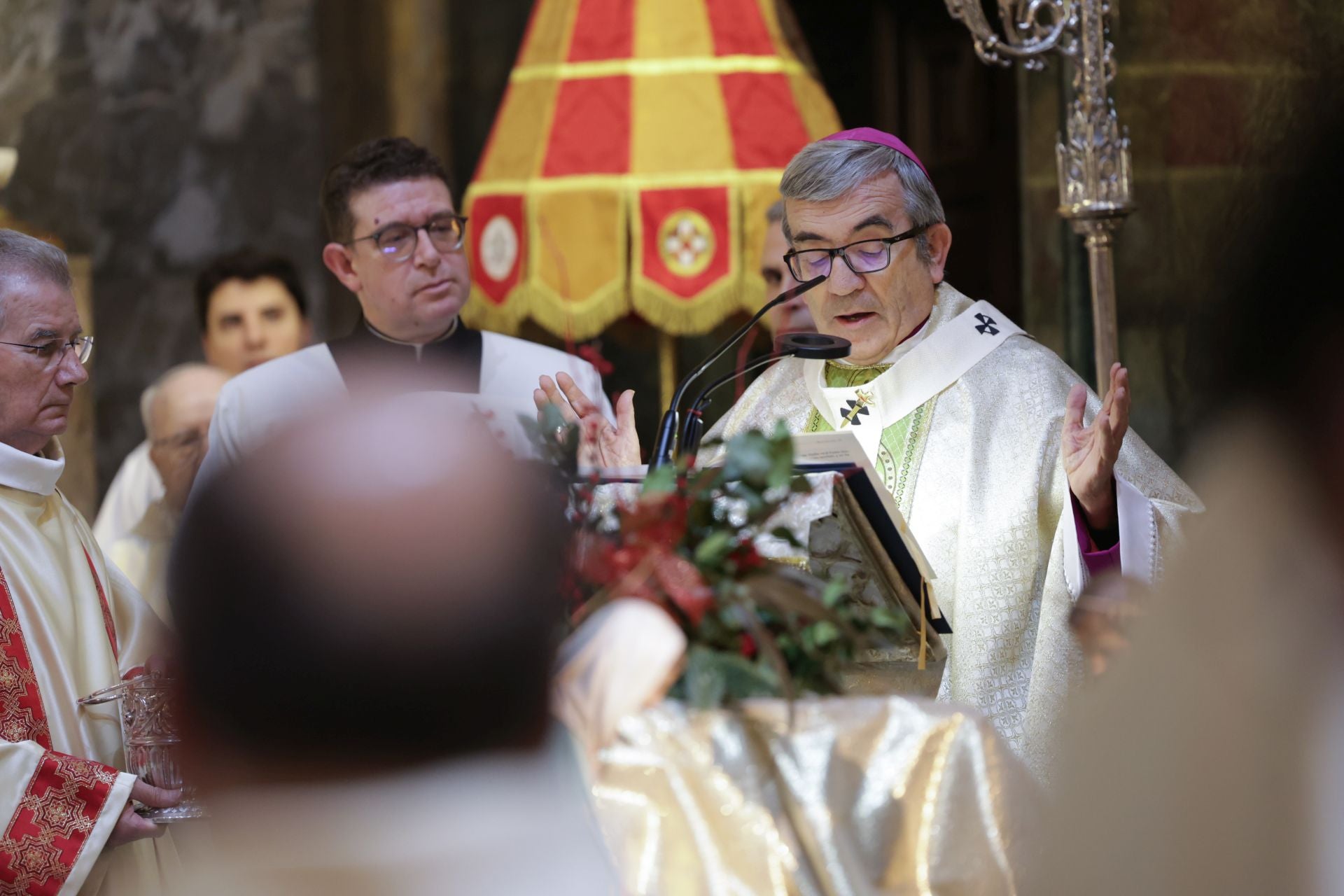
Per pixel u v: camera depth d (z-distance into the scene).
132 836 6.06
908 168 7.58
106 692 6.24
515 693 2.32
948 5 9.01
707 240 12.45
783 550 5.30
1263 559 2.10
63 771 6.04
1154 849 2.13
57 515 6.88
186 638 2.24
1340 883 2.00
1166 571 2.32
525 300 12.88
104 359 16.31
